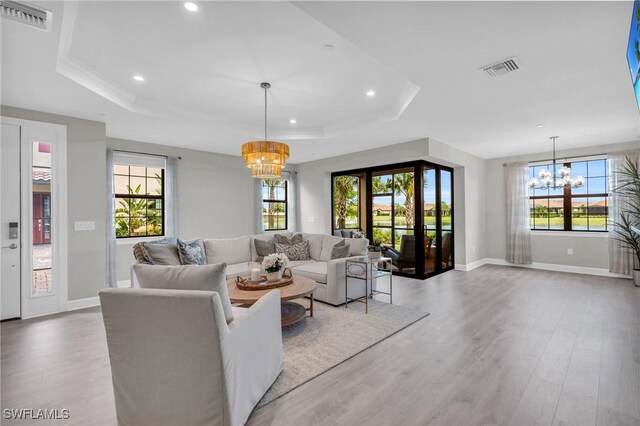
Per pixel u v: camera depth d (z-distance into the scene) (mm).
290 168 7297
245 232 6504
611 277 5406
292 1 1744
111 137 4789
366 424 1741
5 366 2396
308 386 2119
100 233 4031
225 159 6207
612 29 2039
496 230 6809
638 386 2090
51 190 3689
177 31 2240
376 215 6156
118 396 1643
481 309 3738
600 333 2980
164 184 5469
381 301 4102
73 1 1876
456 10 1840
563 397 1975
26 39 2176
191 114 4051
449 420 1767
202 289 1634
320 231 6898
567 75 2738
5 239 3424
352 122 4527
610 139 5113
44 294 3629
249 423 1752
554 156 5586
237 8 1979
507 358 2494
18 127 3490
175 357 1540
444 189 6098
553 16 1905
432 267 5762
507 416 1798
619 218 5262
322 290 4020
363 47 2270
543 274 5707
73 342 2840
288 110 4090
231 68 2846
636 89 1519
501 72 2682
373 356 2551
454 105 3496
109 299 1551
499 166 6746
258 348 1928
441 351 2631
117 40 2361
